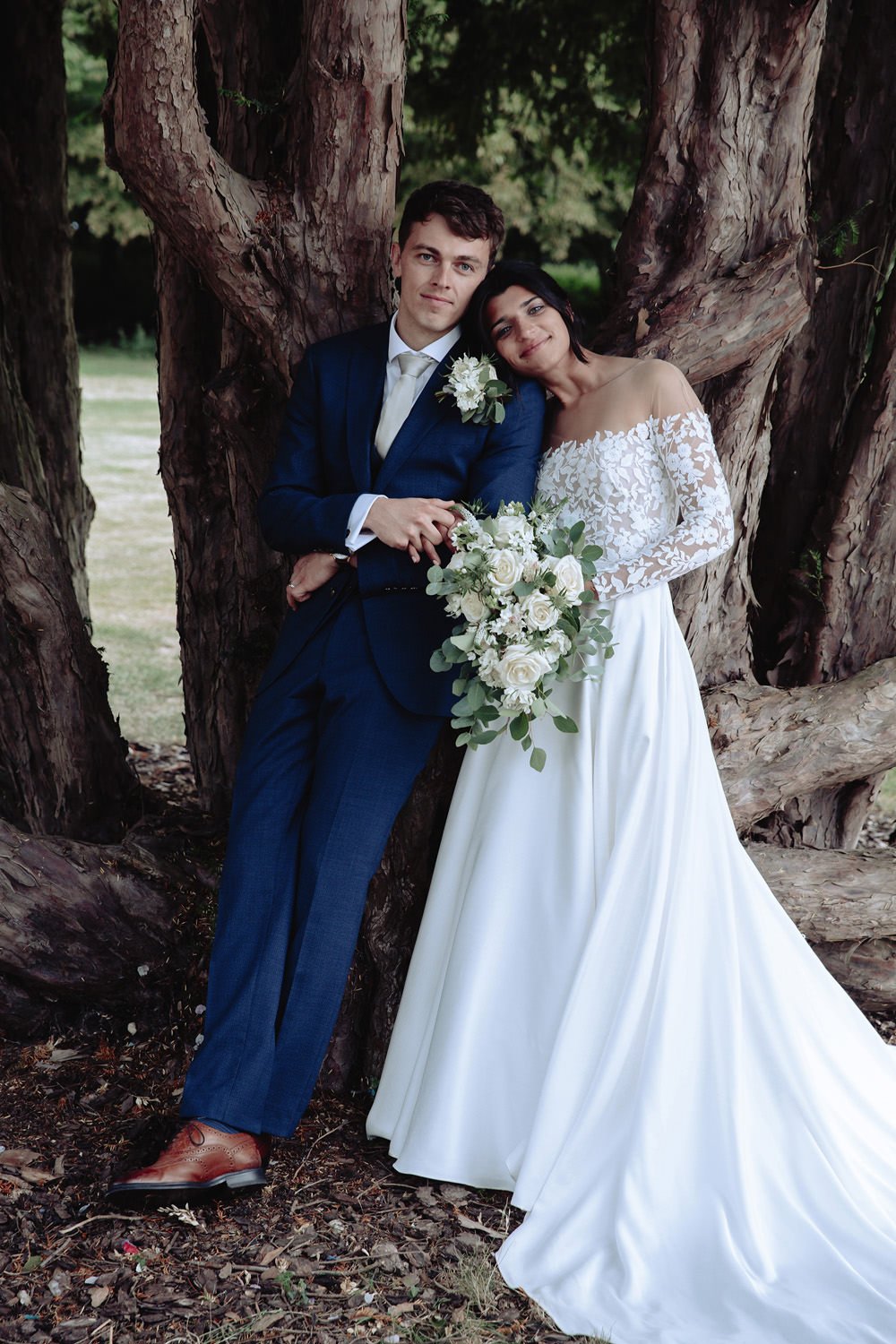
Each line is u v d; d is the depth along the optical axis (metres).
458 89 6.12
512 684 2.54
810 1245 2.53
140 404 20.56
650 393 2.85
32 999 3.32
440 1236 2.58
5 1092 3.08
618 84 5.83
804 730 3.49
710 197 3.17
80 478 5.25
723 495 2.82
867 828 5.33
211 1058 2.68
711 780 2.88
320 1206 2.67
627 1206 2.54
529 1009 2.84
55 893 3.23
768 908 2.95
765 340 3.15
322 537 2.79
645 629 2.86
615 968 2.78
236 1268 2.42
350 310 3.04
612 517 2.86
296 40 3.36
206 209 2.89
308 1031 2.74
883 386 3.72
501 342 2.85
